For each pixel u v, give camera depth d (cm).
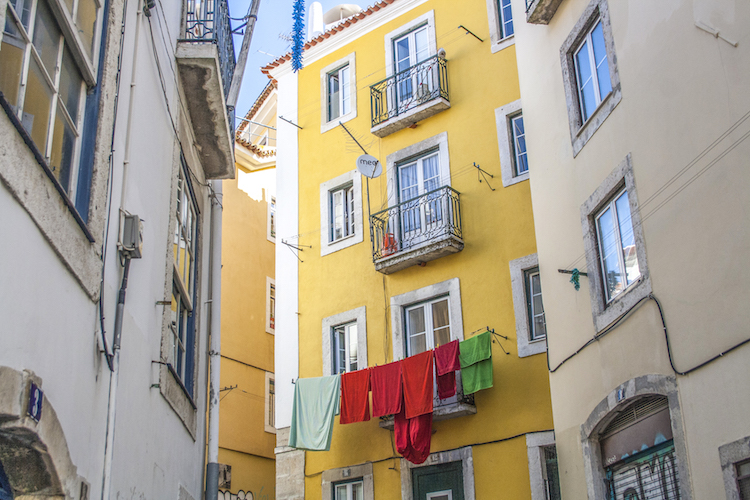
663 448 773
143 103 673
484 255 1438
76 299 468
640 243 823
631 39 868
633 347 823
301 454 1552
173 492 779
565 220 1030
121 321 559
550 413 1266
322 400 1448
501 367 1346
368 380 1411
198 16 926
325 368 1580
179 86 857
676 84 770
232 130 1005
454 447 1355
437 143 1581
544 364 1301
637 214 833
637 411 829
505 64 1545
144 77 679
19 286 382
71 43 491
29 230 393
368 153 1686
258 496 1833
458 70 1608
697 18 739
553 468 1243
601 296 922
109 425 534
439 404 1368
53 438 420
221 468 1727
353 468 1473
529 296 1373
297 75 1898
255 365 1958
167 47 794
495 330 1377
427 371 1334
